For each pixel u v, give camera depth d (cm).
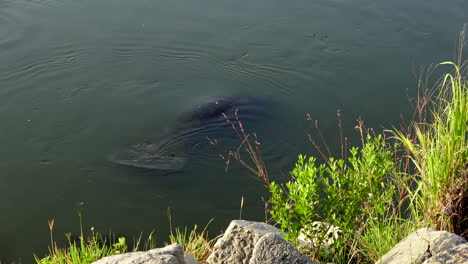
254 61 980
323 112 808
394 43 1020
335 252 403
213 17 1105
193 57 985
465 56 935
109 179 645
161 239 545
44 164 673
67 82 880
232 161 678
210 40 1030
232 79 932
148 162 678
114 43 1000
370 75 920
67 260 429
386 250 394
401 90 859
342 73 938
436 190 394
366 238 416
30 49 966
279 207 390
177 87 895
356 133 737
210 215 582
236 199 609
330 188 390
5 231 554
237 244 366
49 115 785
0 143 712
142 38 1020
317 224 405
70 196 614
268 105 830
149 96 860
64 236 547
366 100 840
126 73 920
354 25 1092
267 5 1162
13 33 1009
